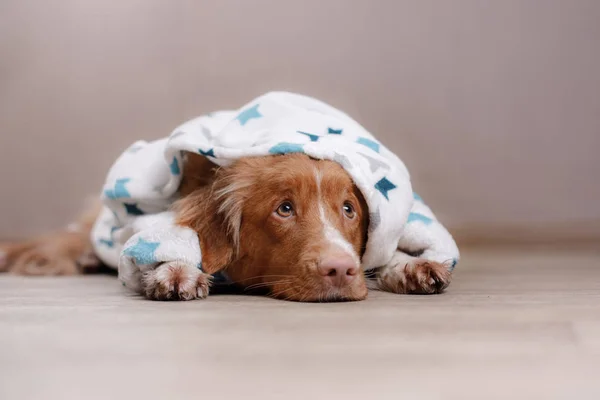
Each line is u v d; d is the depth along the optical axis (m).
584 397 0.51
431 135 2.03
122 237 1.00
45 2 1.97
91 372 0.56
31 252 1.28
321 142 0.91
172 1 1.97
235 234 0.90
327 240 0.85
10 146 2.00
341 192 0.88
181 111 1.98
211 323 0.71
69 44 1.98
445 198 2.04
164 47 1.97
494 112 2.03
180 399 0.50
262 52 1.98
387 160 0.94
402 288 0.92
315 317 0.74
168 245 0.89
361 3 1.99
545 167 2.04
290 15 1.98
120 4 1.97
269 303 0.83
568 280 1.08
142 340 0.65
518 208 2.04
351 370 0.56
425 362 0.58
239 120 0.97
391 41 2.01
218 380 0.54
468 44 2.01
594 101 2.03
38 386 0.53
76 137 1.99
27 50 1.98
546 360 0.58
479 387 0.53
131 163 1.02
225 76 1.98
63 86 1.99
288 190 0.87
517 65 2.02
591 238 2.00
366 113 2.02
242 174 0.91
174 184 0.96
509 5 2.01
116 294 0.95
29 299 0.90
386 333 0.67
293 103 1.01
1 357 0.60
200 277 0.88
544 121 2.03
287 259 0.87
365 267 0.93
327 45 2.00
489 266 1.33
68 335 0.67
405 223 0.93
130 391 0.52
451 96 2.02
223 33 1.97
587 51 2.02
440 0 2.01
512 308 0.79
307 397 0.51
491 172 2.04
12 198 2.01
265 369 0.56
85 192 2.00
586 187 2.04
